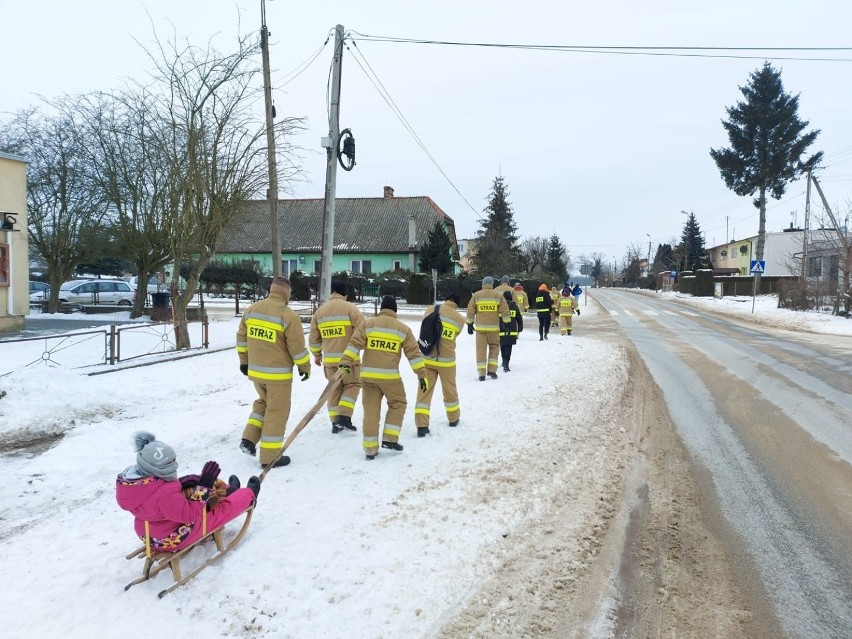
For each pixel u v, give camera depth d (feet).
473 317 33.32
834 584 12.66
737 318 88.02
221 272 124.36
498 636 10.68
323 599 11.41
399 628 10.68
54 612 10.90
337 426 21.84
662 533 14.98
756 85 125.49
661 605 11.84
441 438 21.62
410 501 15.94
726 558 13.74
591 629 11.01
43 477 17.83
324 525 14.37
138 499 11.39
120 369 34.14
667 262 267.39
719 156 128.36
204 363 37.91
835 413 27.61
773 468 19.93
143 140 52.80
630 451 21.50
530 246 206.18
